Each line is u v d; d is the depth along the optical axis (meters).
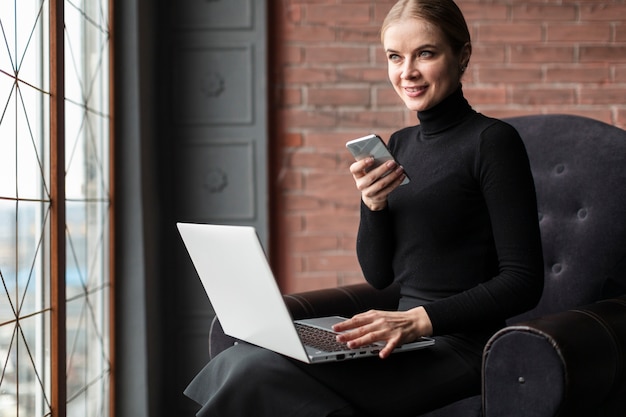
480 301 1.66
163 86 3.39
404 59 1.82
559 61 3.40
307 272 3.44
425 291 1.82
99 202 2.81
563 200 2.33
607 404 1.73
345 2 3.41
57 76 2.27
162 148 3.39
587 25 3.39
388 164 1.75
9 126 1.98
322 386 1.58
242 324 1.73
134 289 3.01
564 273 2.30
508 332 1.57
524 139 2.45
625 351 1.66
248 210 3.41
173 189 3.41
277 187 3.45
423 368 1.67
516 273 1.67
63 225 2.31
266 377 1.57
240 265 1.57
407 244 1.85
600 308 1.74
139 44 3.01
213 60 3.39
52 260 2.27
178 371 3.41
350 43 3.42
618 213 2.22
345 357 1.58
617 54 3.39
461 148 1.79
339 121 3.43
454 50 1.82
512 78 3.41
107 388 2.94
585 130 2.34
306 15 3.42
